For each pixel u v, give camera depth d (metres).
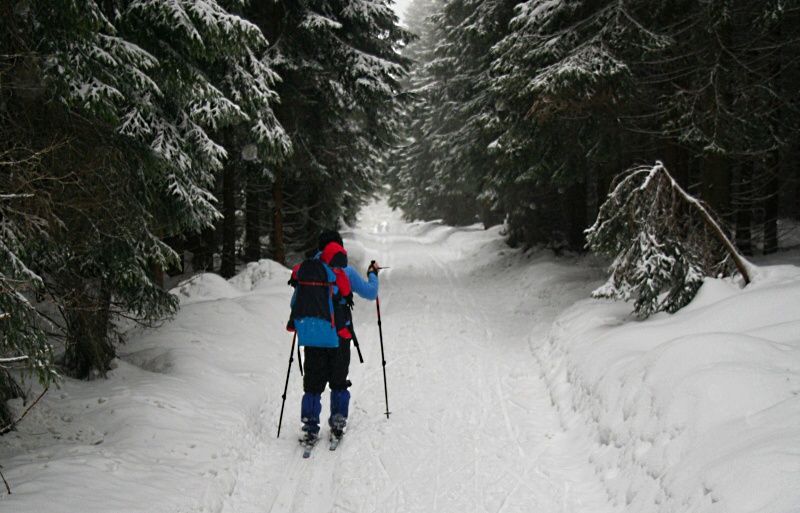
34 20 3.86
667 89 9.02
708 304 5.57
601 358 5.27
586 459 4.18
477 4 17.06
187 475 3.74
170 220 6.28
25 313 3.12
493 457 4.43
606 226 6.57
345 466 4.31
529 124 9.64
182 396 5.02
